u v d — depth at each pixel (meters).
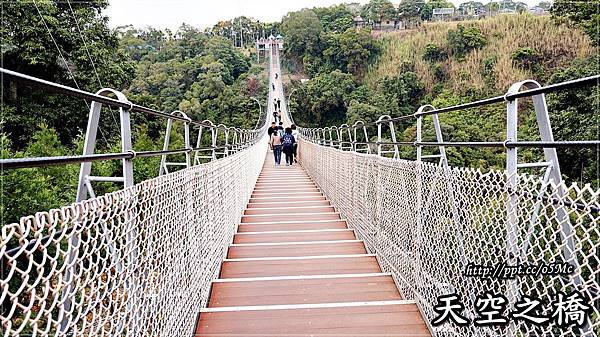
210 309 2.56
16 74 0.93
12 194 5.45
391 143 3.47
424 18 55.88
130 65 17.67
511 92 1.67
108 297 1.23
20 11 13.79
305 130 16.62
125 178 1.87
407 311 2.48
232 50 54.81
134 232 1.45
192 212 2.35
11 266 0.80
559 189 1.26
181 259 2.06
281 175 10.52
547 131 1.84
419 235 2.41
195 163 4.79
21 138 13.02
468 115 15.52
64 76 15.04
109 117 13.77
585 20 14.98
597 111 9.72
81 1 16.30
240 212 5.23
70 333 1.05
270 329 2.34
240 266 3.51
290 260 3.60
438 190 2.11
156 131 16.48
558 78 13.16
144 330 1.51
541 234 1.35
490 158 9.48
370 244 3.74
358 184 4.25
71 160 1.15
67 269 1.02
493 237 1.62
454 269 1.94
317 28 55.88
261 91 49.09
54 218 0.95
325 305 2.59
